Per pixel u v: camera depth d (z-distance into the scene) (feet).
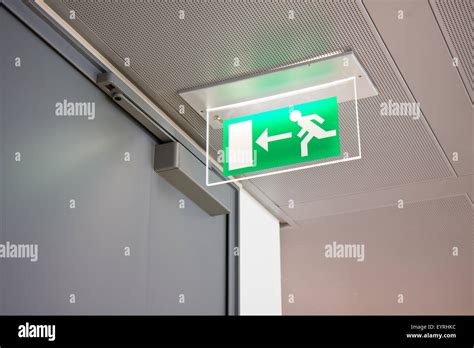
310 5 11.95
